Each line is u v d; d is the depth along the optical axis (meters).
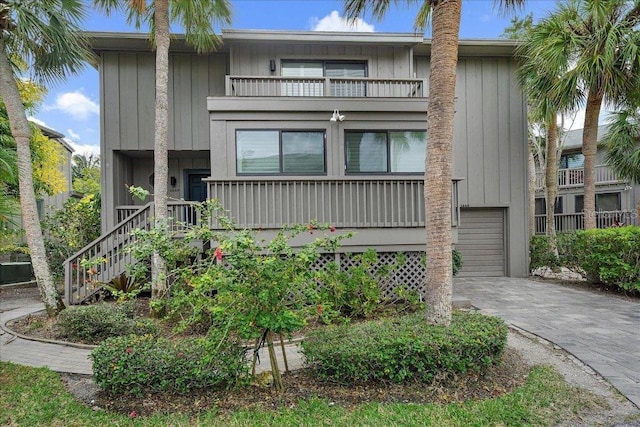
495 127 10.34
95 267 6.84
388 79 8.48
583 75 7.94
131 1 6.49
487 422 2.80
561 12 8.26
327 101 7.76
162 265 5.66
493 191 10.31
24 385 3.59
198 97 9.74
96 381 3.29
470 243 10.41
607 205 16.41
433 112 4.03
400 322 4.02
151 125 9.56
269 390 3.33
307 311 3.44
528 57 9.10
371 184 7.06
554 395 3.21
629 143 11.49
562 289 8.34
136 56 9.56
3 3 5.56
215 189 6.84
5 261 11.59
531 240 10.74
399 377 3.27
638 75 7.71
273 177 7.12
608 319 5.75
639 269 7.32
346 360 3.28
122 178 10.04
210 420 2.88
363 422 2.81
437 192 3.93
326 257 6.96
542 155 17.25
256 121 7.67
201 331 4.87
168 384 3.21
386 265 6.32
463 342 3.35
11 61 6.36
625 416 2.91
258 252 3.47
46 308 6.03
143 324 4.97
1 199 4.15
